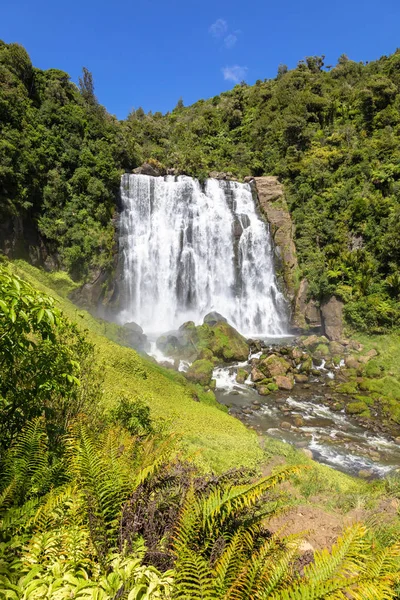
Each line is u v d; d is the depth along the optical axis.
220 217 35.12
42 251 26.91
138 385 12.85
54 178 28.08
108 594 1.89
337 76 57.78
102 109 42.19
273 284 34.81
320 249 33.56
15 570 2.02
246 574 1.92
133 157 37.28
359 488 8.01
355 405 17.44
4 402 3.38
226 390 19.55
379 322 26.80
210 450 8.53
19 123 27.36
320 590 1.72
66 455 3.25
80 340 5.43
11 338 3.06
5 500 2.58
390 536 4.66
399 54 50.38
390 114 39.44
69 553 2.14
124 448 3.33
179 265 33.25
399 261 28.30
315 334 31.00
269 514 2.59
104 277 29.53
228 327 24.52
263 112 53.31
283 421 16.19
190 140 53.78
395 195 30.83
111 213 31.62
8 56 29.11
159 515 2.53
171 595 1.91
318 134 43.25
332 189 34.75
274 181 38.66
